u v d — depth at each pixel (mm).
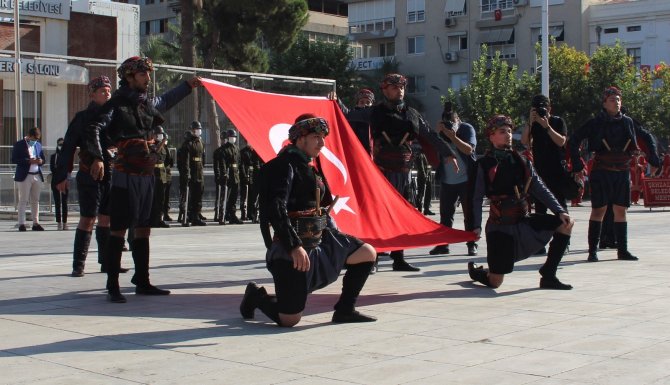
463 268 10633
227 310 7570
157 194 18875
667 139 49656
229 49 40906
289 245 6426
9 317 7168
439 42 62500
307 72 56281
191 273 10133
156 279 9578
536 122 11070
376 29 65938
